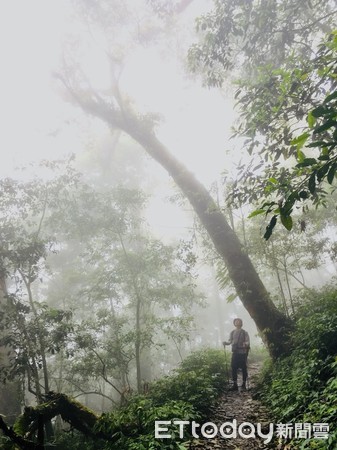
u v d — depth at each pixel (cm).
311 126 209
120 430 552
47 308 920
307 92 394
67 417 645
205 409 664
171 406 597
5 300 1105
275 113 436
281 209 206
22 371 791
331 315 712
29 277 905
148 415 548
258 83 460
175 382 771
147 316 1338
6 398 1055
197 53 712
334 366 528
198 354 1230
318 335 650
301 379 559
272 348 922
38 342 888
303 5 643
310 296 1110
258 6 639
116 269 1331
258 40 682
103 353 1220
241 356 896
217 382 890
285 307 1047
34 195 1000
